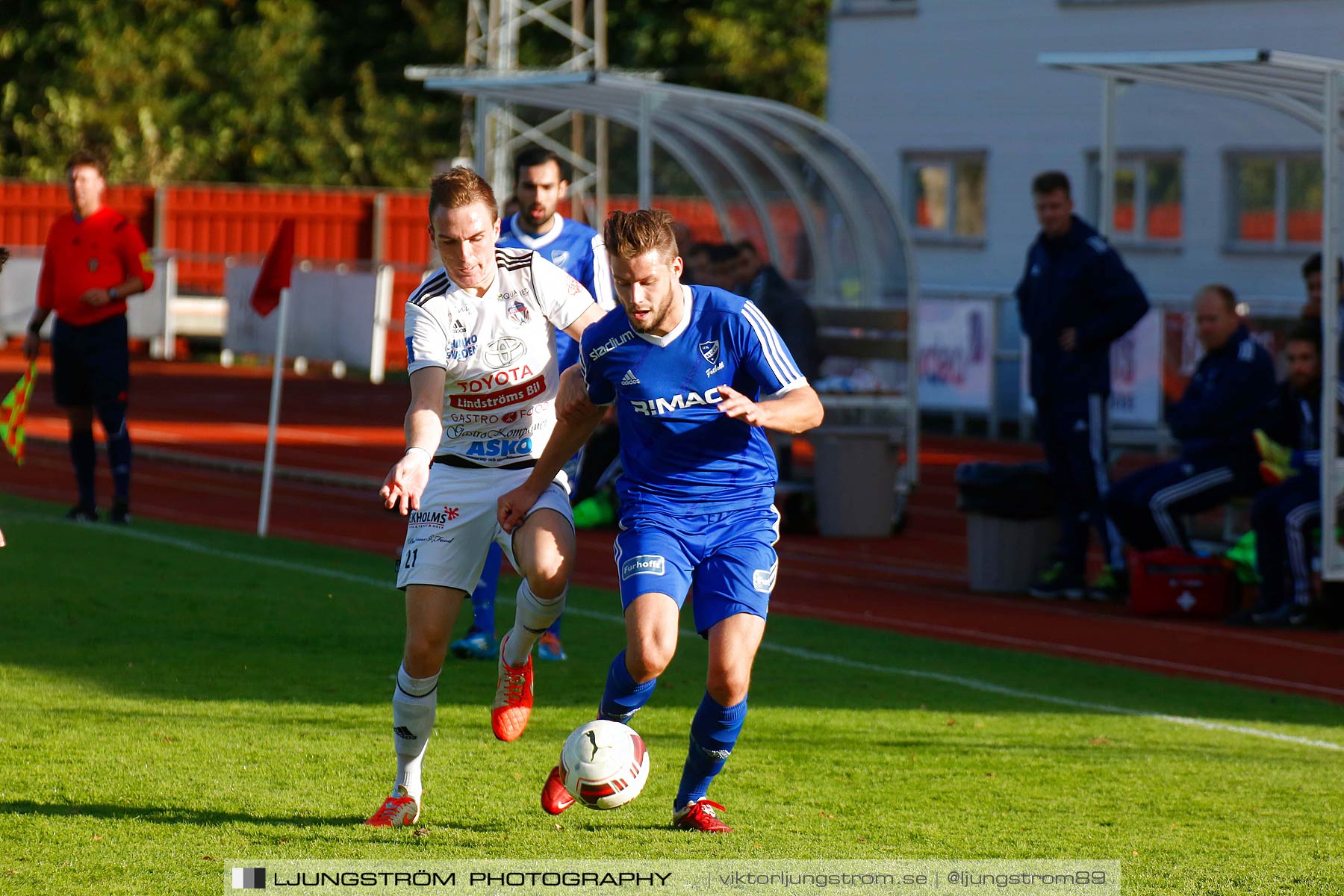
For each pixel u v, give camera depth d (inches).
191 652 1077.1
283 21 5944.9
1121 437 2738.7
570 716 943.7
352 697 968.3
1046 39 3216.0
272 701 946.7
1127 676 1184.2
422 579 705.0
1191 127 3073.3
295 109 5935.0
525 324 729.0
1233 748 934.4
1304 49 2896.2
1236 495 1509.6
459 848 664.4
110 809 711.1
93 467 1686.8
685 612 1382.9
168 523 1747.0
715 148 2363.4
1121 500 1531.7
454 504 725.3
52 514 1727.4
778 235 2374.5
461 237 702.5
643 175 1975.9
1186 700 1100.5
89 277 1598.2
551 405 746.8
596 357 692.1
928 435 3191.4
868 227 2190.0
